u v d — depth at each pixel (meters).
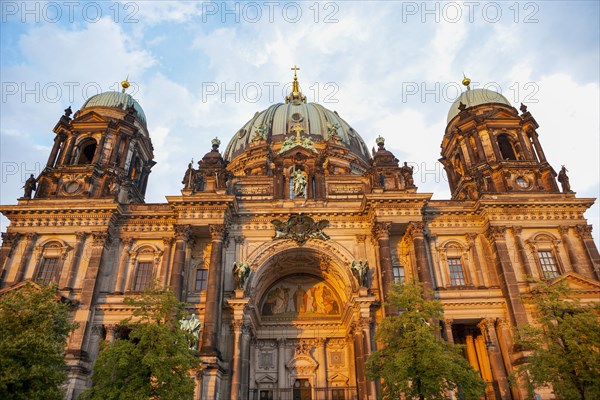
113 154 56.69
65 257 48.50
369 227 51.75
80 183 54.00
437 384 32.12
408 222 49.06
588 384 30.84
